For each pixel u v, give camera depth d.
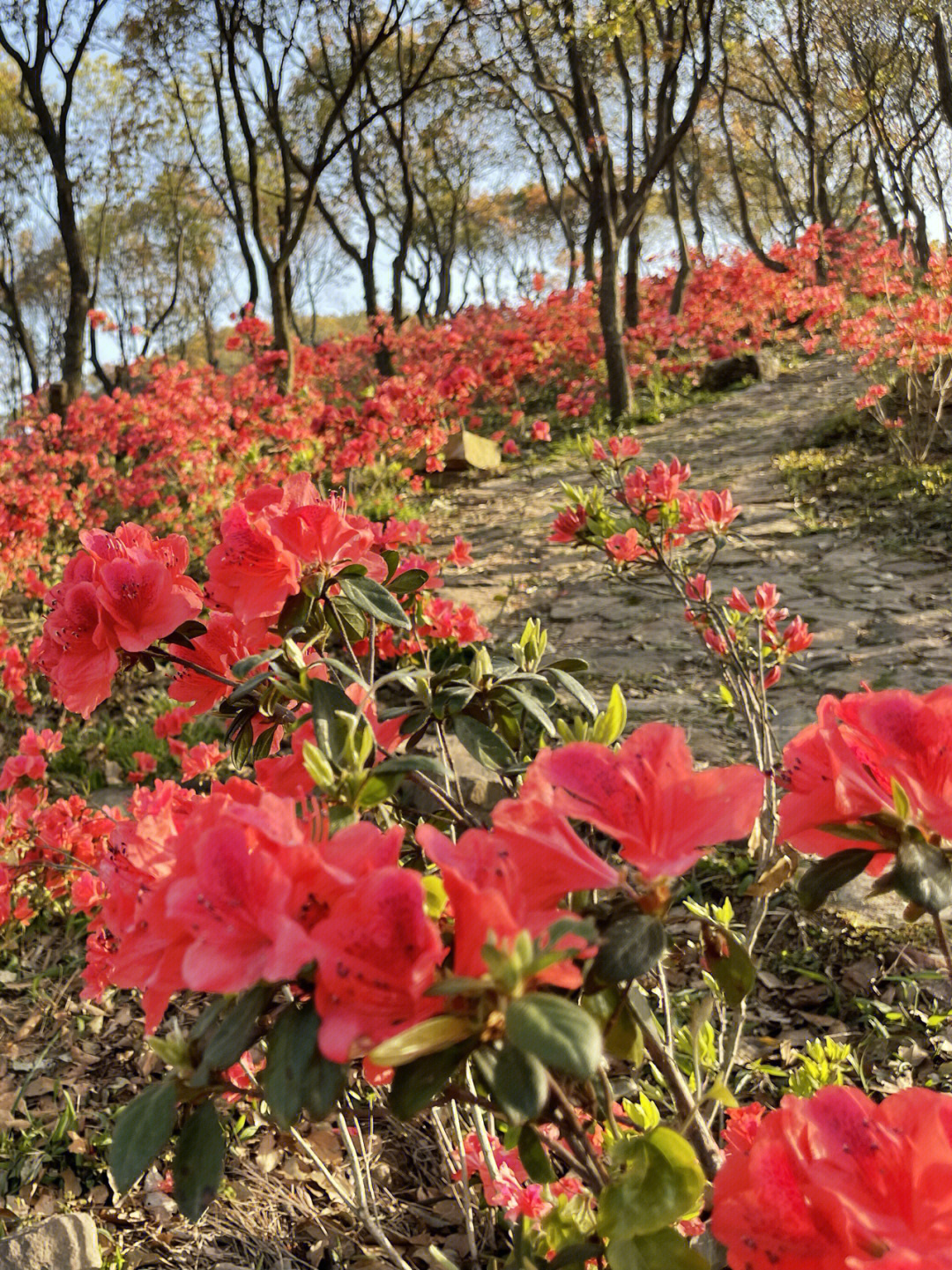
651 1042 1.29
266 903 0.86
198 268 36.53
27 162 21.20
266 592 1.58
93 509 9.47
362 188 19.92
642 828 0.99
